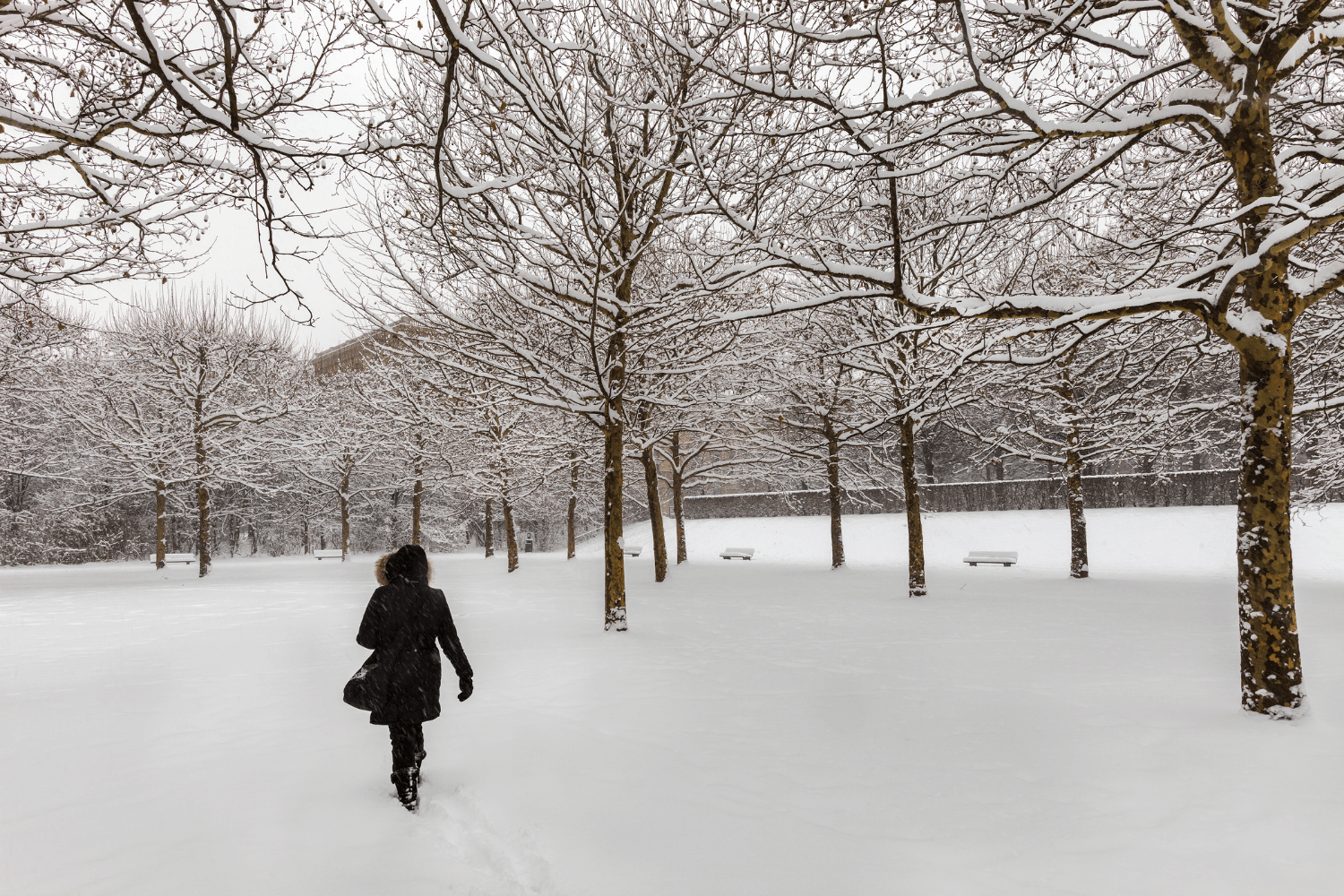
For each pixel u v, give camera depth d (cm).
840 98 774
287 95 571
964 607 1370
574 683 763
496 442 2334
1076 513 1892
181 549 4566
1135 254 1021
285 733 584
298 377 3550
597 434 2059
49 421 2989
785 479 3847
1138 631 1048
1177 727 559
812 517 3712
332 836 381
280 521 4419
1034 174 800
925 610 1338
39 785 461
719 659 897
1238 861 347
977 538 3002
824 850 364
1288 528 574
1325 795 418
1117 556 2569
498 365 1120
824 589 1764
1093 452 1831
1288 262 691
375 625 443
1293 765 464
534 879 335
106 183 695
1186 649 895
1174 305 585
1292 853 353
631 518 4722
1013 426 2288
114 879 330
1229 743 513
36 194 747
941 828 392
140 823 397
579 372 1258
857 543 3206
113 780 469
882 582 1872
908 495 1565
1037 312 620
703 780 466
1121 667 798
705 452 2862
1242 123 589
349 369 3506
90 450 2925
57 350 2219
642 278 1519
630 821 400
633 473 3052
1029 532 2930
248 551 4925
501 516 4828
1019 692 696
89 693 748
